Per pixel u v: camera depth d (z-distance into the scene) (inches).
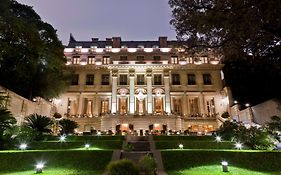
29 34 1026.7
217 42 562.3
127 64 1872.5
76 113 1822.1
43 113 1498.5
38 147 740.0
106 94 1866.4
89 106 1955.0
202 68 1914.4
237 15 443.8
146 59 1993.1
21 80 1237.7
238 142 743.7
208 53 625.9
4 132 711.1
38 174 447.2
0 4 941.2
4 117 698.8
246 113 1478.8
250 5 424.8
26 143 737.0
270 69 1228.5
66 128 1131.9
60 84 1563.7
